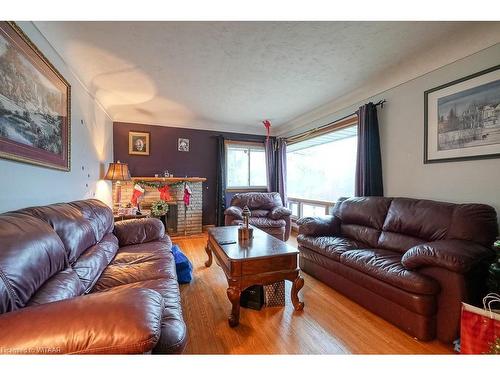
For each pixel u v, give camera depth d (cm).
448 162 217
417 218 206
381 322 174
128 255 193
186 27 183
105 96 331
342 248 224
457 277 140
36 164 169
